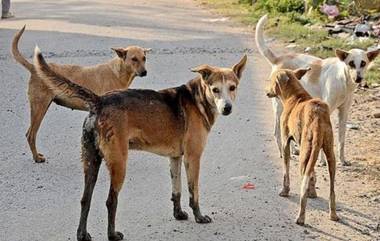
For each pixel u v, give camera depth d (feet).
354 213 24.86
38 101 29.86
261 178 28.17
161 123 22.86
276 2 69.00
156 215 24.73
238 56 50.93
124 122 22.09
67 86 22.21
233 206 25.48
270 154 31.07
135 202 25.88
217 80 23.16
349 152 31.24
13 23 67.00
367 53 29.45
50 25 65.26
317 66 30.32
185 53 51.88
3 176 28.37
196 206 23.99
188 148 23.48
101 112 22.06
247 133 33.99
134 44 55.26
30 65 29.76
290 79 25.79
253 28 62.90
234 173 28.73
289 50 51.72
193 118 23.44
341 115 29.76
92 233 23.24
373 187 27.22
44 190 27.02
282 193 26.32
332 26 59.26
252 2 76.69
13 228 23.62
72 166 29.68
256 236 23.04
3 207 25.36
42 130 34.50
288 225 23.88
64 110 37.91
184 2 83.56
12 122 35.86
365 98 39.93
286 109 25.55
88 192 22.43
